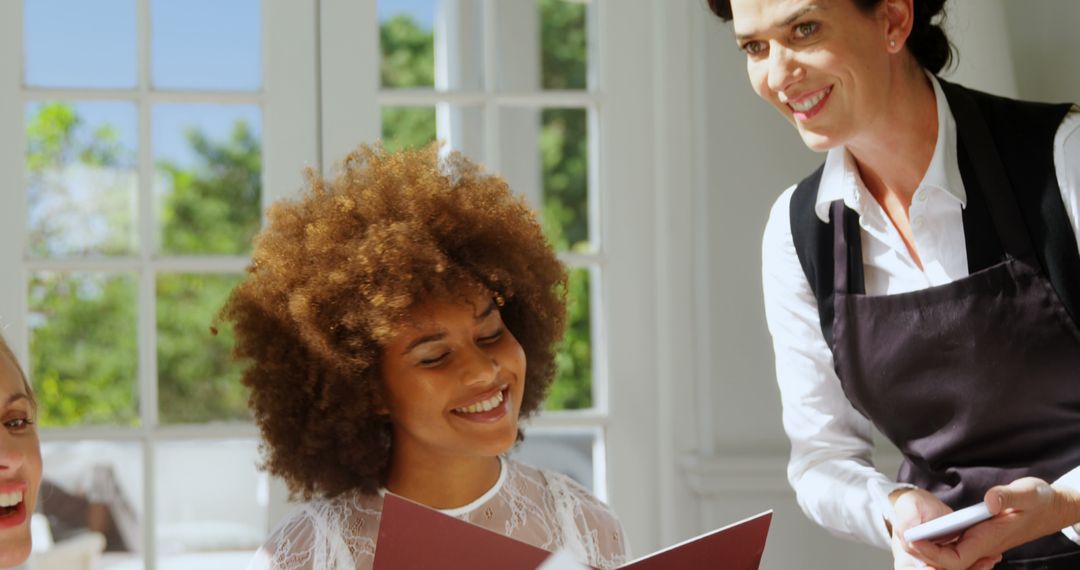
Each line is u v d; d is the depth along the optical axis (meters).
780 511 2.60
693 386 2.73
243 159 11.34
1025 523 1.41
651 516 2.75
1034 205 1.57
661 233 2.75
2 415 1.38
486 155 2.75
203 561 5.74
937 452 1.69
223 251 11.29
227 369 10.20
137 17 2.69
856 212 1.71
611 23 2.78
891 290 1.69
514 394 1.46
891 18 1.53
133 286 10.03
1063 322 1.56
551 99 2.75
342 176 1.55
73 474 5.27
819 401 1.80
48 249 10.11
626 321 2.76
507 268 1.50
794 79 1.50
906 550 1.49
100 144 10.31
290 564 1.43
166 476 6.35
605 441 2.75
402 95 2.72
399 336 1.41
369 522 1.45
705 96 2.66
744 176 2.66
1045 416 1.60
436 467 1.46
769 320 1.86
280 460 1.49
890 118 1.58
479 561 1.21
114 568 5.18
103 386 9.97
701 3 2.66
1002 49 2.31
